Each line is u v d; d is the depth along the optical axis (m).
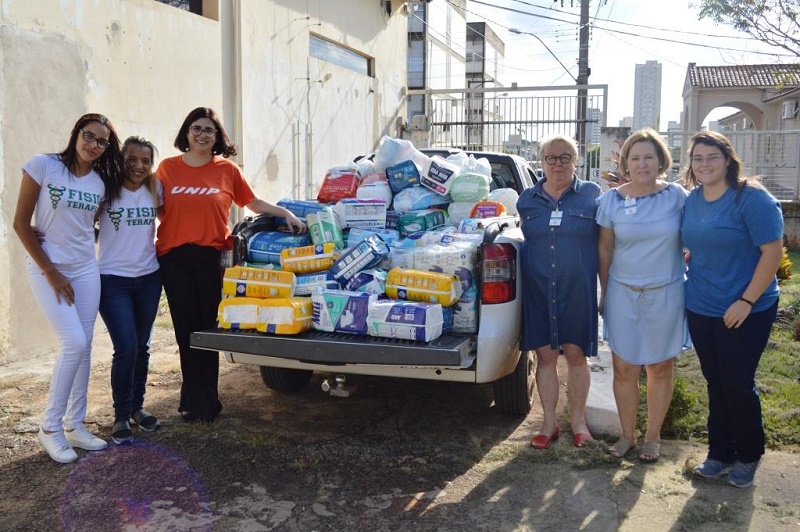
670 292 3.90
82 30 6.72
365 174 5.53
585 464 4.03
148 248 4.38
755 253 3.61
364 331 3.95
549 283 4.13
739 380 3.65
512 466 4.04
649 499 3.63
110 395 5.25
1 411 4.89
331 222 4.54
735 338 3.64
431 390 5.41
